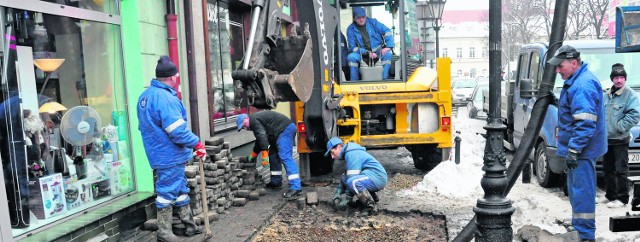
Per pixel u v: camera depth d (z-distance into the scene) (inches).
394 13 374.3
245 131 375.2
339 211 275.3
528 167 328.2
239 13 406.3
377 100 353.4
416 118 363.9
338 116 319.3
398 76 367.2
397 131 366.0
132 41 248.7
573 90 205.5
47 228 200.5
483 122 666.2
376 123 369.4
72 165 219.8
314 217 267.7
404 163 417.4
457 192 301.0
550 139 308.5
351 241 230.8
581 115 200.7
